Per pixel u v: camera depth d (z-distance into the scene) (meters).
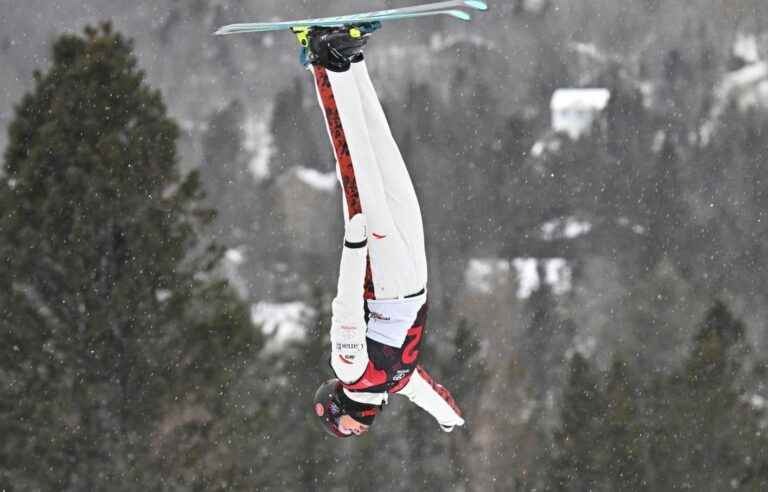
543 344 146.75
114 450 65.69
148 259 66.88
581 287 172.25
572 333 149.62
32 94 66.69
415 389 17.27
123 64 67.56
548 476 91.94
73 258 65.31
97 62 66.81
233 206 196.62
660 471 92.06
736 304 179.00
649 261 188.75
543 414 109.06
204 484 67.94
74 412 64.94
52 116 66.00
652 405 94.00
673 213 198.75
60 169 65.81
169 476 67.00
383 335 15.44
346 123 14.20
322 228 186.25
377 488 87.19
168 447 67.06
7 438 63.59
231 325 68.75
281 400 80.00
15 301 63.59
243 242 188.62
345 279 14.54
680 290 119.75
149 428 66.56
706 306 118.94
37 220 65.00
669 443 92.81
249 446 69.69
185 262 68.75
